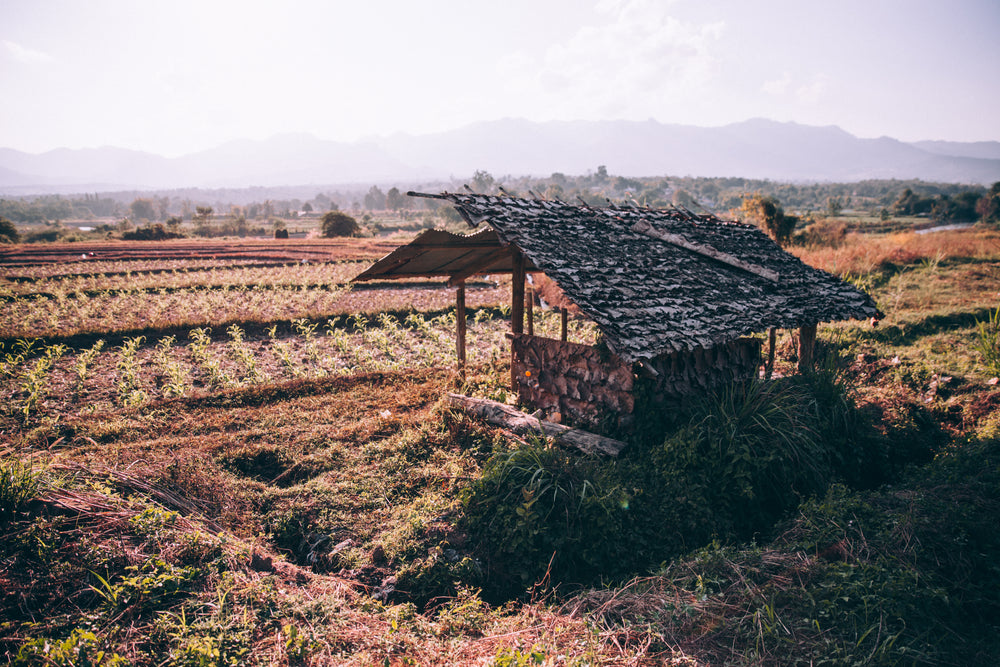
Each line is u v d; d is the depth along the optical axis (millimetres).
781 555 5477
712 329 7980
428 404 10625
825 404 9133
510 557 6105
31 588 4363
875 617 4527
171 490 6648
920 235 38969
